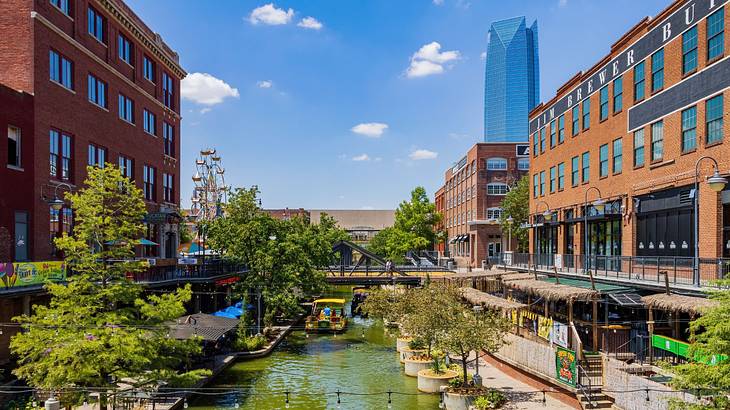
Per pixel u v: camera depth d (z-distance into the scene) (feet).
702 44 86.69
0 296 76.64
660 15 99.30
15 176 94.84
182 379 69.56
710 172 83.66
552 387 81.76
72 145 112.27
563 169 150.00
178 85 172.14
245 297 136.67
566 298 86.07
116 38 131.34
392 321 142.72
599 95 126.00
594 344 85.40
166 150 164.45
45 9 103.30
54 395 65.87
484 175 271.08
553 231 158.92
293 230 178.19
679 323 83.66
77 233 78.54
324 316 161.79
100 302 67.26
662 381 69.00
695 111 88.69
